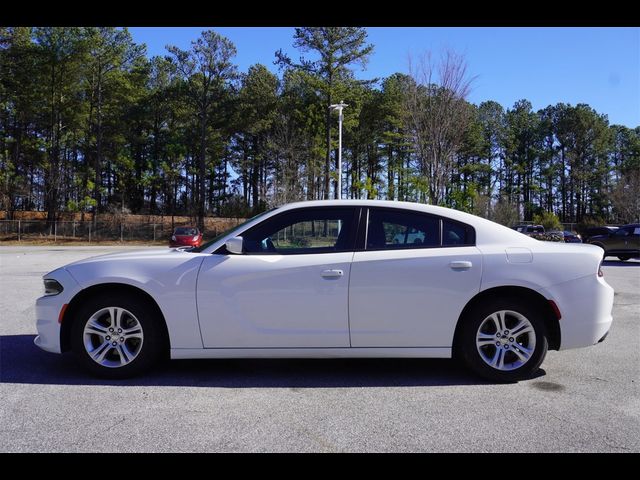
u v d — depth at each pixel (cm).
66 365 502
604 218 6550
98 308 452
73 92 4469
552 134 7106
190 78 4641
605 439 338
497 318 451
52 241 3834
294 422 363
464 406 396
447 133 2372
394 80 5284
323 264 446
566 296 449
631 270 1631
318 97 4244
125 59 4606
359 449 321
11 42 4106
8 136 4700
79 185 4547
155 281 447
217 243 468
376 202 477
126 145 5462
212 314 445
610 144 6988
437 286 445
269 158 5072
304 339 446
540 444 330
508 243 463
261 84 5072
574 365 514
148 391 427
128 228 4147
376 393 426
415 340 449
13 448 320
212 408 389
